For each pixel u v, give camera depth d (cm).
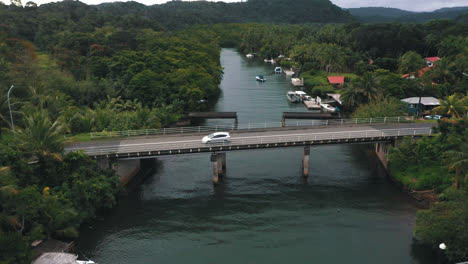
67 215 4028
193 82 10175
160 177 5981
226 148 5438
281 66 18625
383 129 6353
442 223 3678
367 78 8850
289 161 6581
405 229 4488
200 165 6456
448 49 14075
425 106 8456
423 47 16562
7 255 3081
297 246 4191
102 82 9388
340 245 4194
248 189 5556
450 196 3909
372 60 16525
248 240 4312
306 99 11019
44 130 4469
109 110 7619
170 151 5309
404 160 5684
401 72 12562
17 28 13800
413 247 4144
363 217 4766
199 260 3962
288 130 6384
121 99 9544
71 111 7038
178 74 10050
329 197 5291
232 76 15638
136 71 10188
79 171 4784
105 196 4834
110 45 13825
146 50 12588
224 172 6147
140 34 16338
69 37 13188
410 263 3875
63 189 4447
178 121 8588
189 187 5634
